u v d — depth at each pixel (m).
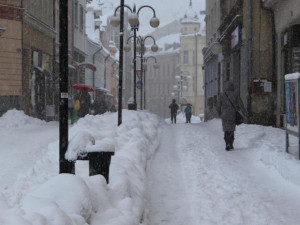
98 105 30.05
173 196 7.41
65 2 6.01
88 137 6.05
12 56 25.17
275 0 19.02
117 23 20.81
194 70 93.19
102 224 4.50
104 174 5.92
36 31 29.20
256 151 11.69
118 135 11.42
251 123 20.22
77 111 21.97
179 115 63.53
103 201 4.95
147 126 16.84
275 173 9.16
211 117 37.41
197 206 6.78
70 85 39.09
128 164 7.53
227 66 28.77
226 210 6.54
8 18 25.02
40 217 3.45
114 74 70.62
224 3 30.50
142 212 5.70
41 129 19.00
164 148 13.15
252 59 20.47
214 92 35.97
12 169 9.84
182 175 9.06
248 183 8.30
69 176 4.55
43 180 6.88
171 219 6.19
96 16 61.50
